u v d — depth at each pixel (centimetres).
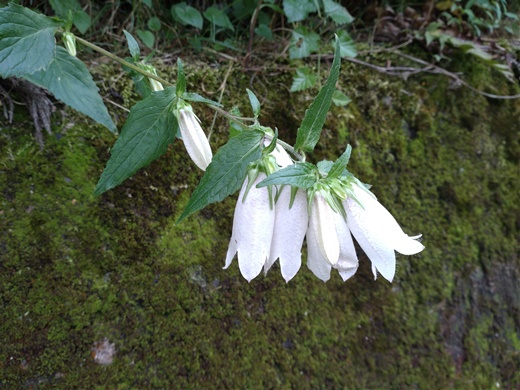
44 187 27
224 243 31
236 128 24
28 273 26
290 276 19
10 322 25
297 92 35
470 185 39
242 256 18
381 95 38
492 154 40
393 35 40
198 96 22
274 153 20
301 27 35
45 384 25
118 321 28
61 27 23
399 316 36
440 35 39
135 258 28
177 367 29
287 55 36
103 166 29
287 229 19
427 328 36
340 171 18
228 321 31
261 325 32
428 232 37
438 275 37
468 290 38
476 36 42
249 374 31
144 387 28
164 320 29
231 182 19
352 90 37
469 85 40
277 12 38
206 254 31
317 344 33
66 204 27
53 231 27
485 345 37
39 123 27
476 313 38
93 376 26
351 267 18
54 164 27
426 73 39
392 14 41
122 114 30
